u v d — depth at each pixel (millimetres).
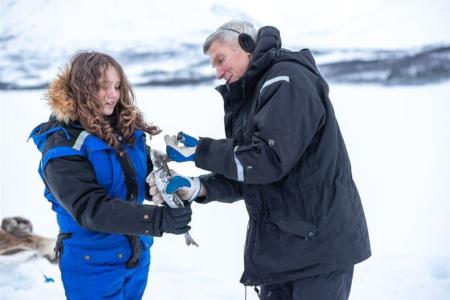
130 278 1945
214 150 1817
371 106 7637
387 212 4434
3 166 6031
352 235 1917
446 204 4531
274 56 1897
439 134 6402
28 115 8102
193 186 1905
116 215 1692
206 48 2018
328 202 1876
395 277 3301
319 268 1882
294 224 1877
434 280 3246
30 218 4523
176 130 6766
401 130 6605
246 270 2006
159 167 1835
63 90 1768
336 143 1887
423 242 3830
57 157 1705
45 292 3189
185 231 1756
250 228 2012
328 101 1885
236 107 1992
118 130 1896
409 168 5426
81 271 1834
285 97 1770
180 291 3213
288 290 2074
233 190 2127
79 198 1699
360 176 5293
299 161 1873
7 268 3438
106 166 1783
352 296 3090
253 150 1772
